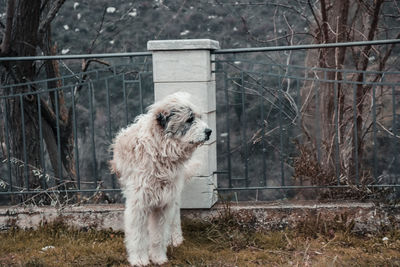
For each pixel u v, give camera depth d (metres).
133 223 3.48
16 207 4.46
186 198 4.34
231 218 4.28
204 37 8.61
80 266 3.56
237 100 8.49
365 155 7.27
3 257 3.81
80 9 8.81
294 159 4.77
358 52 6.19
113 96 8.93
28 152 6.39
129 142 3.49
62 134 7.16
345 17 5.49
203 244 4.06
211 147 4.40
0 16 8.02
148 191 3.42
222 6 8.46
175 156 3.40
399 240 3.94
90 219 4.35
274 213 4.27
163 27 8.34
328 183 4.48
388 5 6.77
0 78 6.22
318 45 4.17
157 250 3.61
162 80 4.21
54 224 4.36
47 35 6.95
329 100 5.54
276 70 8.11
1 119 6.43
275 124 8.11
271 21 8.25
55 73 7.09
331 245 3.92
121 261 3.64
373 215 4.16
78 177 4.59
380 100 6.48
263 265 3.58
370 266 3.43
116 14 8.81
